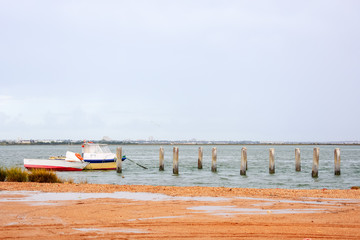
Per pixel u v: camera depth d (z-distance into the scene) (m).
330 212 12.11
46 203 13.80
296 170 42.50
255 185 29.78
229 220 10.69
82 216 11.24
